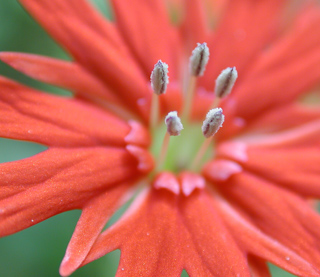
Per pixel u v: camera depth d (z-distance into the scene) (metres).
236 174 0.07
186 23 0.08
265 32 0.08
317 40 0.08
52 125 0.07
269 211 0.07
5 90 0.07
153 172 0.07
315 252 0.07
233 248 0.07
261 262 0.07
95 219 0.06
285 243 0.07
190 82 0.07
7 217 0.06
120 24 0.07
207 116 0.07
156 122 0.07
